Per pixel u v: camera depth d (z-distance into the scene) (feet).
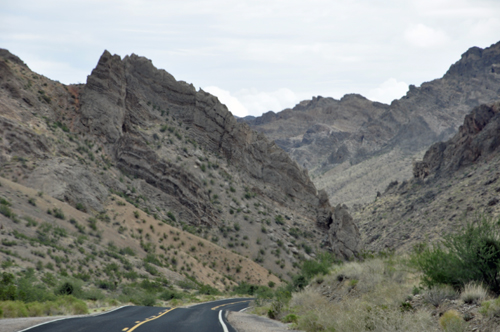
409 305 41.88
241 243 334.44
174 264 242.58
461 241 41.50
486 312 32.94
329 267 108.06
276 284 285.43
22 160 242.99
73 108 349.41
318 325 48.75
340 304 60.90
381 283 58.59
